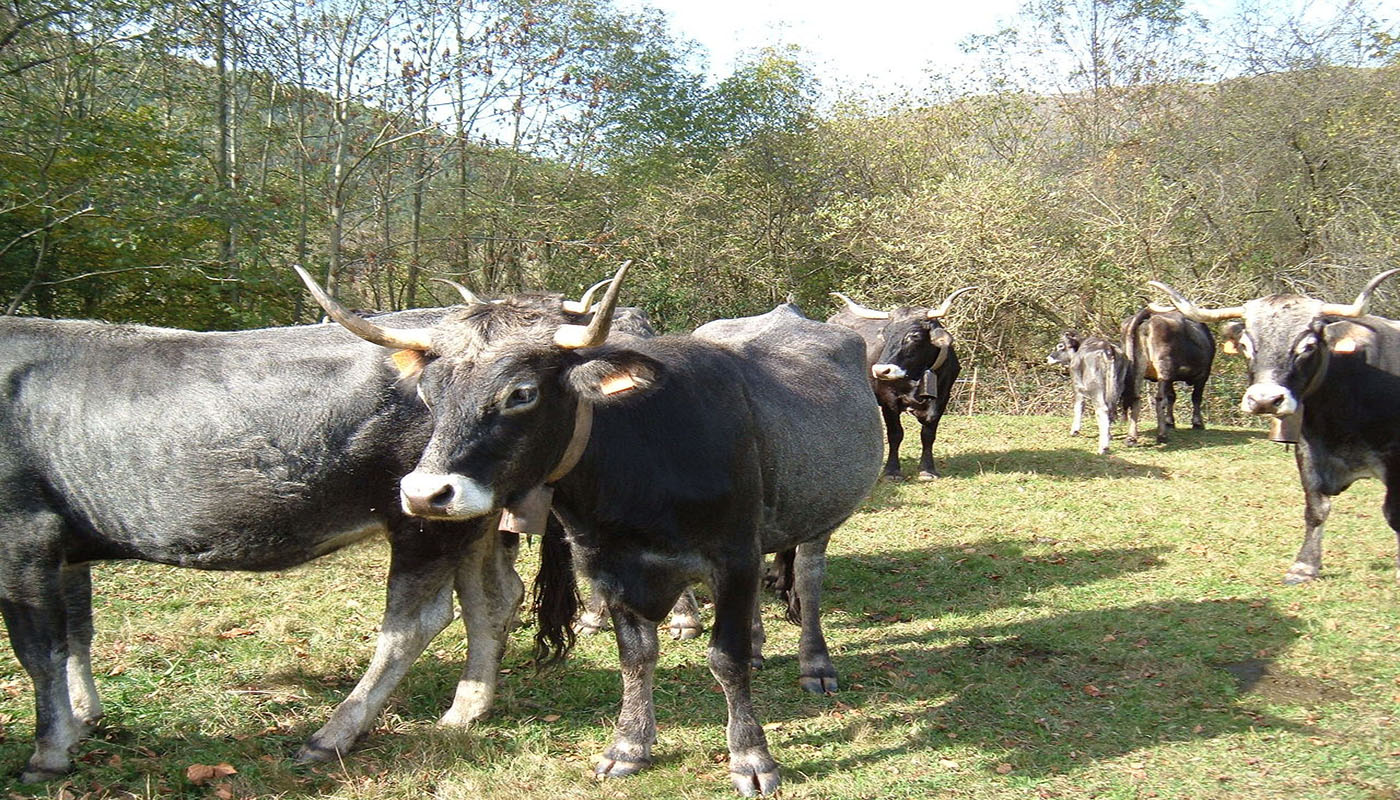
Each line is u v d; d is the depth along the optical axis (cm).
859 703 552
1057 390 2008
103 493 457
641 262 2302
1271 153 2036
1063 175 2347
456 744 485
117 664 565
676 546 439
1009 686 573
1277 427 737
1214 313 779
